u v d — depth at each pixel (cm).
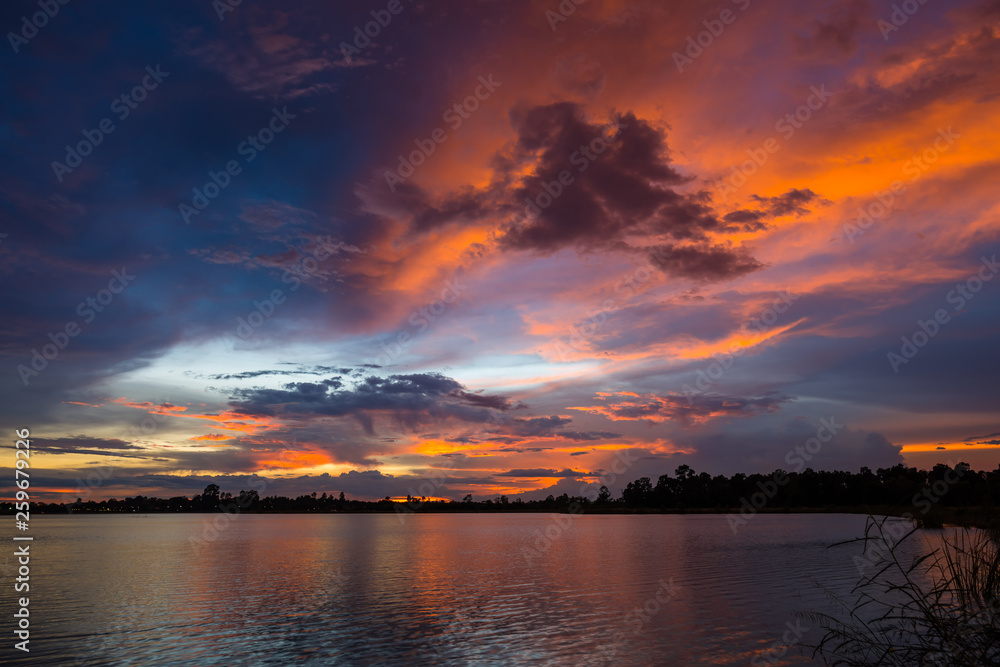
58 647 1916
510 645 1894
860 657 1311
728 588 2952
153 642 1975
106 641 1992
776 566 3812
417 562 4538
